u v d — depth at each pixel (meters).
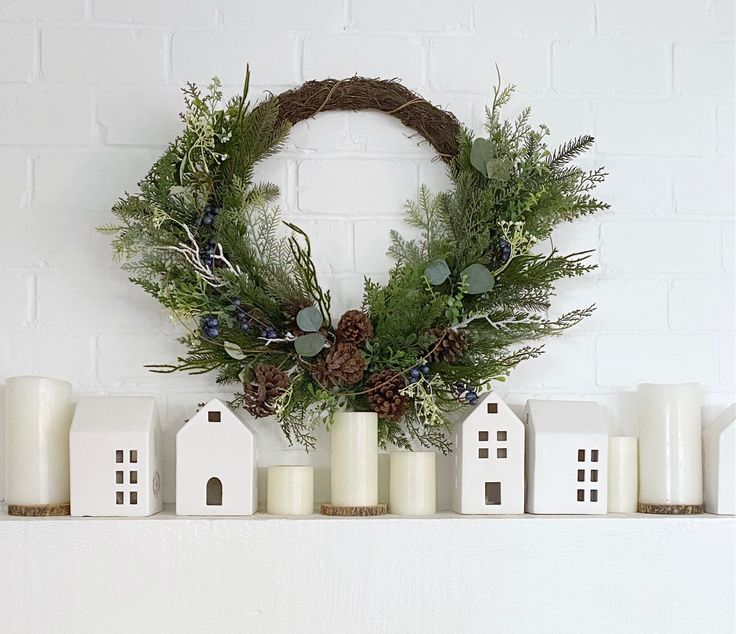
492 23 1.68
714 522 1.50
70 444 1.46
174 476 1.60
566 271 1.54
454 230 1.59
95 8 1.63
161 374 1.61
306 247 1.63
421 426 1.62
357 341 1.52
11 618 1.43
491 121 1.58
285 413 1.52
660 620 1.49
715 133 1.70
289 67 1.65
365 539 1.46
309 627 1.45
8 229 1.61
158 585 1.44
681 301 1.67
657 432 1.56
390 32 1.66
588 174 1.67
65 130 1.62
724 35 1.69
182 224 1.50
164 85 1.63
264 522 1.46
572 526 1.48
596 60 1.69
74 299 1.61
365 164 1.65
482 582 1.47
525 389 1.64
